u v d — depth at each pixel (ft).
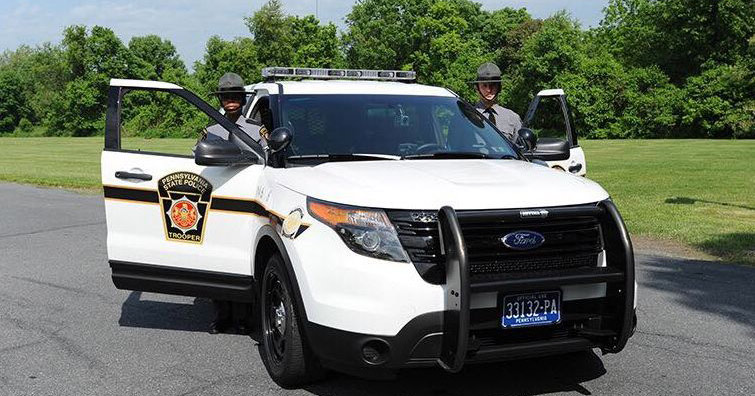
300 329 13.93
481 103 25.57
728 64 197.36
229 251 16.47
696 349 16.89
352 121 16.96
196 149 15.97
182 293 17.24
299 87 18.04
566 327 13.12
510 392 14.26
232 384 15.05
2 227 36.96
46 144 170.19
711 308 20.38
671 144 127.44
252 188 16.16
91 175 68.95
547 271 12.82
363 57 248.32
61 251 30.27
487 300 12.32
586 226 13.30
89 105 285.43
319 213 13.20
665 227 33.73
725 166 74.23
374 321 12.18
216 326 18.86
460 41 233.55
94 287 23.90
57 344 17.87
